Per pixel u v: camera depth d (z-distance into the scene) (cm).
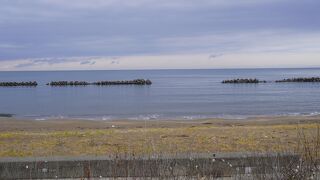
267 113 4647
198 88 10819
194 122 3275
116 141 1395
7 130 2528
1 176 696
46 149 1234
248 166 675
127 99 7388
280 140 1279
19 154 1130
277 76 19812
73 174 696
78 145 1310
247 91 9350
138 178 623
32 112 5197
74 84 13425
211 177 634
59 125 3095
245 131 1733
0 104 6625
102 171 679
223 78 18775
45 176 700
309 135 1374
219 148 1179
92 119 4012
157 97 7775
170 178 606
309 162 621
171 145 1212
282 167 615
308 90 9438
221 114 4588
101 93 9319
